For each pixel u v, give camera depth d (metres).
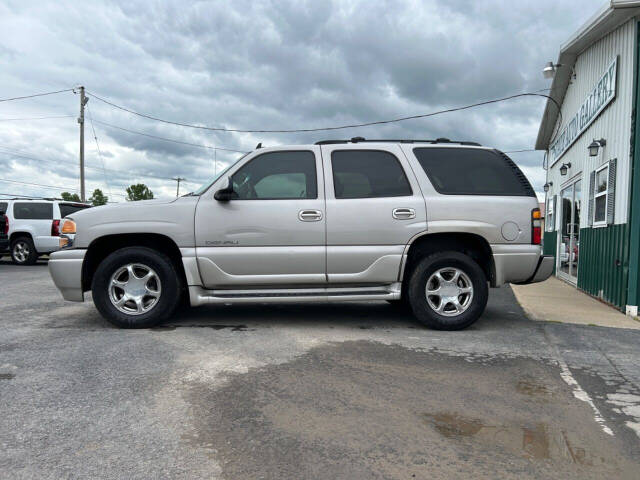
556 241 13.93
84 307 6.90
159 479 2.44
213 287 5.56
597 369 4.25
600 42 9.36
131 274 5.48
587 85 10.38
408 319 6.15
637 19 7.21
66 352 4.52
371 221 5.51
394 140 5.95
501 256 5.60
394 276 5.56
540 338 5.29
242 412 3.22
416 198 5.57
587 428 3.08
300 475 2.49
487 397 3.55
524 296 8.86
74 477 2.44
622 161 7.69
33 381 3.75
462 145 5.92
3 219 14.35
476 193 5.67
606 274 8.19
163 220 5.44
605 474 2.54
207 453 2.70
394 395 3.55
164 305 5.45
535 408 3.37
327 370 4.07
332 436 2.91
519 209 5.66
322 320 6.03
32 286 9.45
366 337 5.19
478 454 2.72
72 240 5.55
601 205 8.77
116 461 2.60
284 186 5.61
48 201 14.90
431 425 3.08
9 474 2.46
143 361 4.25
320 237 5.48
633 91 7.11
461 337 5.27
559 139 13.81
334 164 5.67
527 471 2.55
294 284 5.57
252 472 2.51
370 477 2.48
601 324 6.18
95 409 3.24
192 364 4.18
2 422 3.05
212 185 5.59
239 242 5.45
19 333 5.27
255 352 4.55
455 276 5.59
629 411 3.36
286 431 2.96
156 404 3.33
